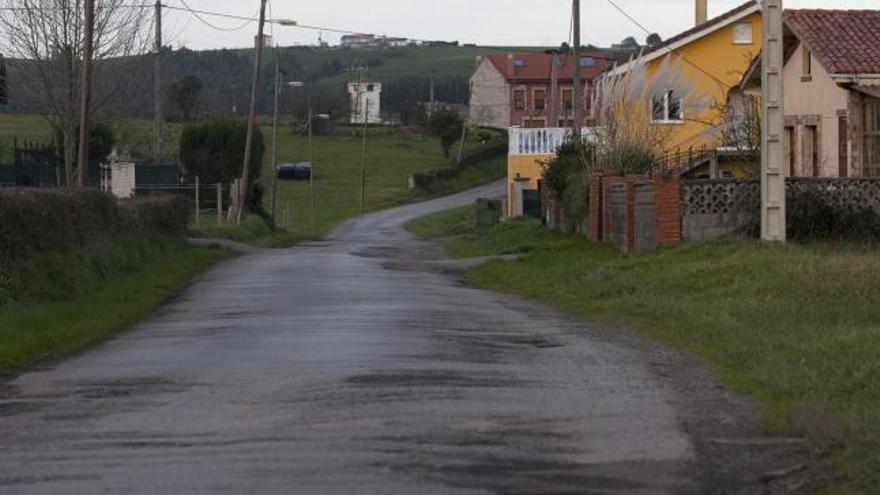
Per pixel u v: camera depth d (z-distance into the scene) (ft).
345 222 318.04
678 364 56.90
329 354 59.62
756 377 50.70
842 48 127.95
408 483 34.09
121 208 121.70
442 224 279.08
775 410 43.70
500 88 433.89
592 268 102.68
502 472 35.42
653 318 73.82
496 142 428.15
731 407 45.50
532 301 92.22
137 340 69.67
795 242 102.06
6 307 75.00
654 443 39.32
